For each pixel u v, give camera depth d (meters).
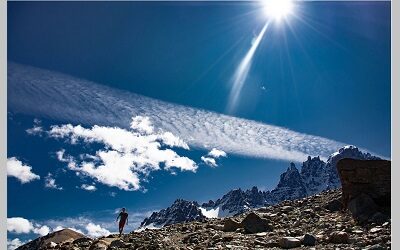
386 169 23.80
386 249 14.98
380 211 21.89
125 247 19.98
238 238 20.33
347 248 15.94
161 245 19.70
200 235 22.50
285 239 17.92
